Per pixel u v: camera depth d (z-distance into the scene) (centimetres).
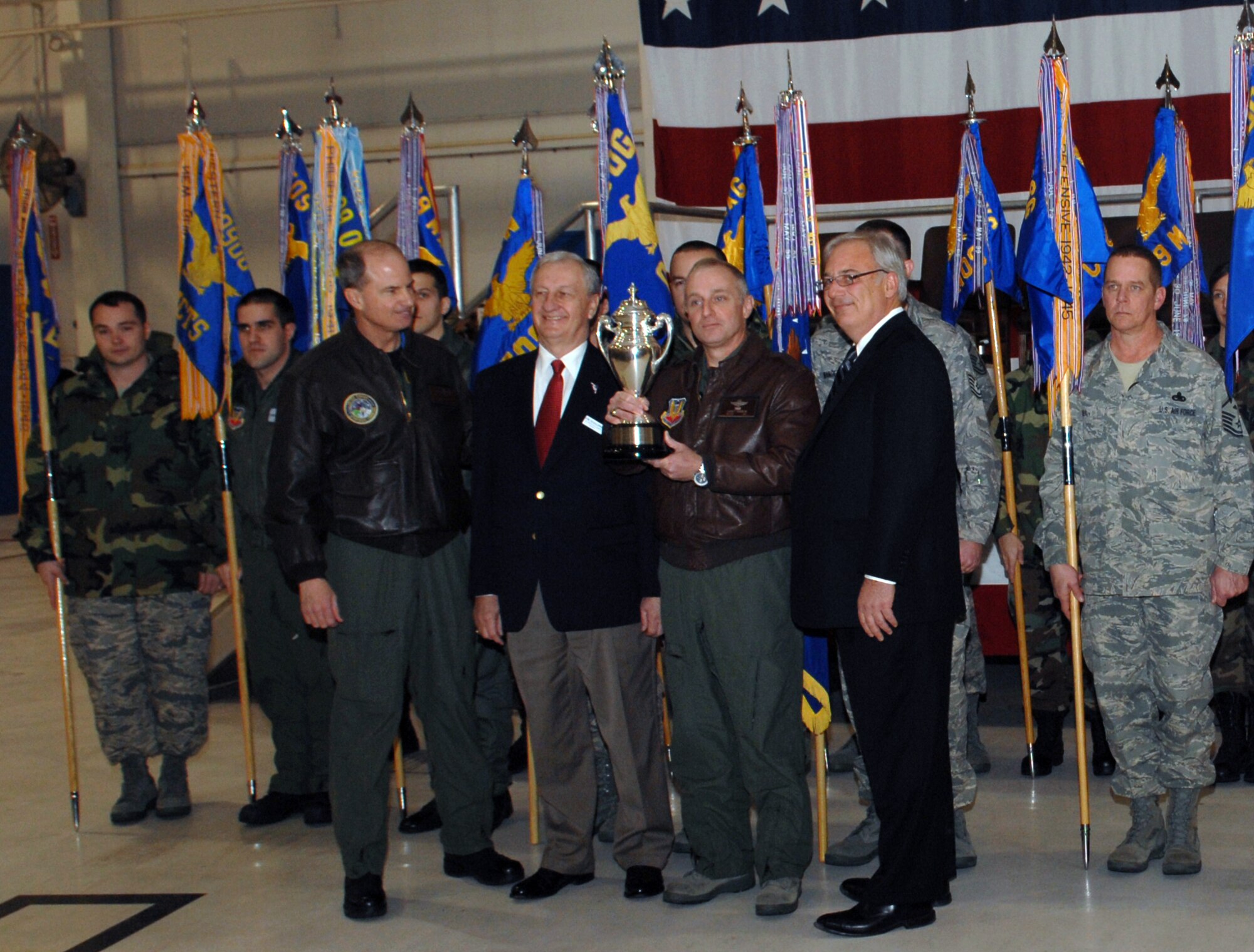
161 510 427
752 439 317
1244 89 413
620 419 306
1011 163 661
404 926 325
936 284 561
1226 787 425
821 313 434
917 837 300
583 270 336
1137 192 632
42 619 849
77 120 1208
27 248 441
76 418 431
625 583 330
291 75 1157
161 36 1192
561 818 346
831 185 683
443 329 454
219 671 632
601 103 393
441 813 359
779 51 680
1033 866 351
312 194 483
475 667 368
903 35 670
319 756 427
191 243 436
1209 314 504
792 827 322
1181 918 307
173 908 345
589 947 305
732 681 318
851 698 304
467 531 412
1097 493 346
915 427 286
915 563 289
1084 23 647
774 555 316
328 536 341
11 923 338
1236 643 427
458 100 1116
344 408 335
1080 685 348
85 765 503
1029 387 463
